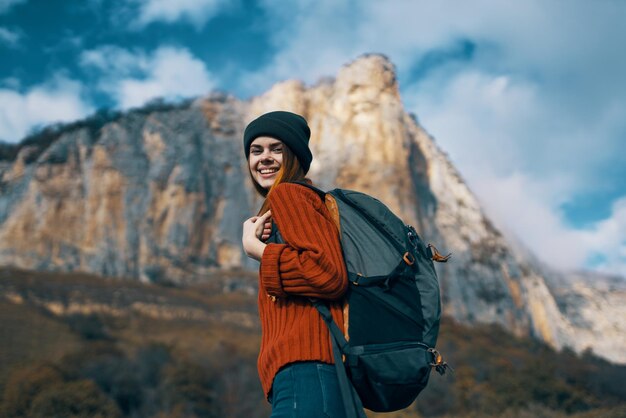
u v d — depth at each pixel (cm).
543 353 7675
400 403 180
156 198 9381
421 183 10512
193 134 10125
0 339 5400
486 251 10212
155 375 4297
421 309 183
